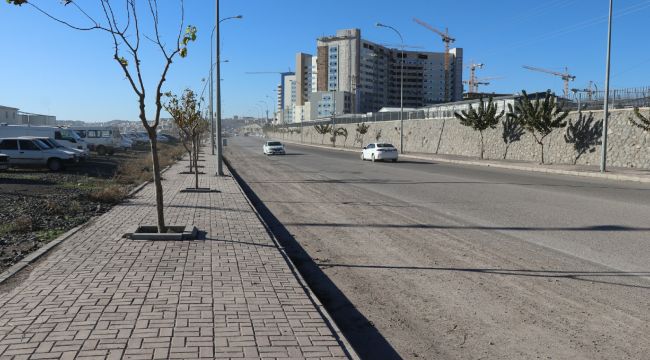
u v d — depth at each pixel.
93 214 11.88
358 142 73.19
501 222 11.22
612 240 9.20
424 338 4.88
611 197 15.73
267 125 172.00
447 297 6.08
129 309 4.94
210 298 5.36
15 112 84.88
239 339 4.27
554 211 12.80
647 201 14.73
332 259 8.03
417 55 127.81
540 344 4.70
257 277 6.25
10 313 4.79
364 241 9.37
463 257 8.03
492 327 5.13
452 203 14.44
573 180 21.94
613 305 5.71
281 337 4.34
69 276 6.11
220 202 13.80
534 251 8.38
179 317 4.75
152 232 9.09
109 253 7.41
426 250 8.55
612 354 4.47
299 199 15.79
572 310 5.58
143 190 16.92
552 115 30.09
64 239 8.43
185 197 14.95
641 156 26.20
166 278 6.09
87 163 31.00
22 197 14.75
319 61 139.00
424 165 33.41
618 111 27.81
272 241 8.49
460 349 4.62
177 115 18.39
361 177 24.06
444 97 129.88
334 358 3.96
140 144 62.75
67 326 4.46
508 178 22.94
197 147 26.02
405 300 6.00
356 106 127.44
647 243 8.92
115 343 4.11
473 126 37.72
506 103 42.16
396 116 61.00
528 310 5.60
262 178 23.97
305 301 5.35
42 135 35.47
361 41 130.88
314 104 134.12
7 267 6.86
